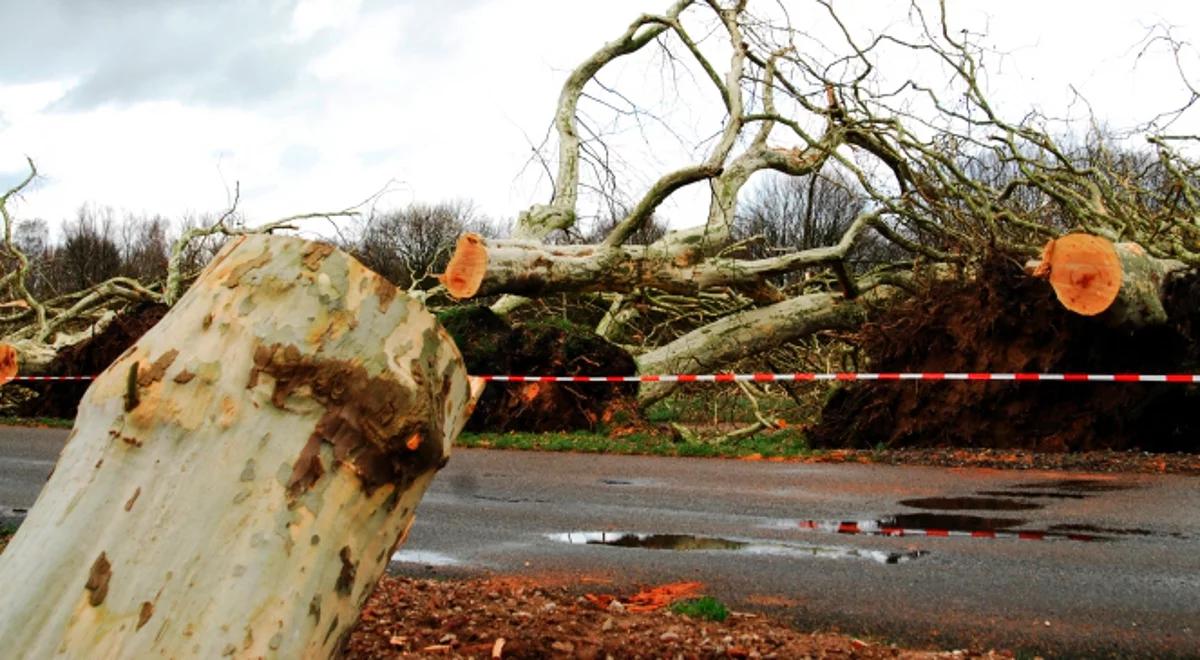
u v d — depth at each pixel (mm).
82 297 18578
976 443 11453
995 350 11398
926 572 5305
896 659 3730
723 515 7180
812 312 14945
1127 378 10133
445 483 8906
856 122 14266
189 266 18547
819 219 28328
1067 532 6387
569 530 6633
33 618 1969
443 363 2383
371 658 3576
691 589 4961
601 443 12141
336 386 2178
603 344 14133
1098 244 7453
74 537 2049
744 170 14445
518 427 13672
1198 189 12438
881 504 7598
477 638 3857
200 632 1957
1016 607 4598
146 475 2104
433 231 30594
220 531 2051
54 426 15234
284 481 2111
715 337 14867
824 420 12594
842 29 13977
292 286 2230
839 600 4734
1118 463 9758
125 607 1969
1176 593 4840
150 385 2170
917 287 13758
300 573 2076
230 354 2186
